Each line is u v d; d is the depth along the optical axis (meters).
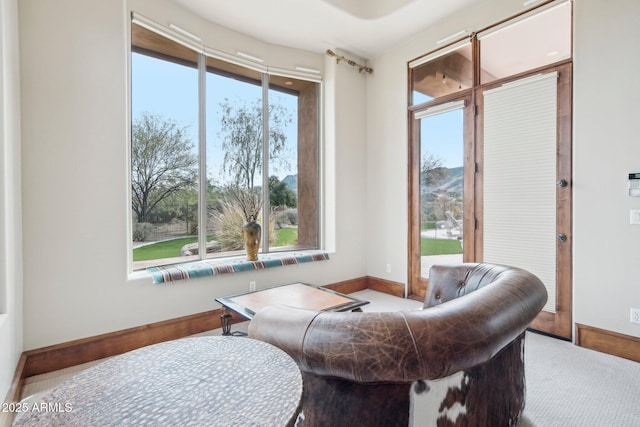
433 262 3.74
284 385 0.81
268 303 2.39
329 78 4.14
